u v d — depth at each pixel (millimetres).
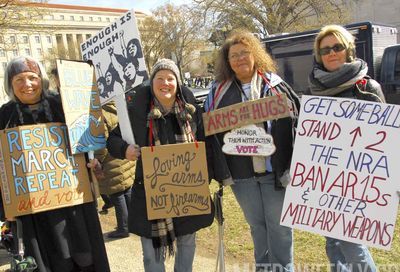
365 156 2434
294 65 9930
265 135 2705
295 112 2766
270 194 2846
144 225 2723
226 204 5230
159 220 2703
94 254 2729
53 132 2604
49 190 2547
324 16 21953
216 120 2785
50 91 2748
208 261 3766
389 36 9883
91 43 3600
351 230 2469
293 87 9992
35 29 16797
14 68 2541
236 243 4082
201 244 4129
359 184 2445
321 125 2531
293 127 2740
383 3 33281
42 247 2586
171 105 2732
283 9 21609
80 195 2650
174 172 2678
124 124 2717
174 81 2672
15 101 2609
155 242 2721
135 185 2785
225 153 2818
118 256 4105
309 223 2562
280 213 2871
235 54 2756
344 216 2482
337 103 2492
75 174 2654
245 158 2838
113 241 4551
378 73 9000
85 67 2760
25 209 2490
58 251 2596
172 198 2680
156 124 2701
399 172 2357
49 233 2615
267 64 2828
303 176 2572
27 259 2494
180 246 2848
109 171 4426
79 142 2648
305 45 9695
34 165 2521
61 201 2572
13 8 14664
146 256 2797
